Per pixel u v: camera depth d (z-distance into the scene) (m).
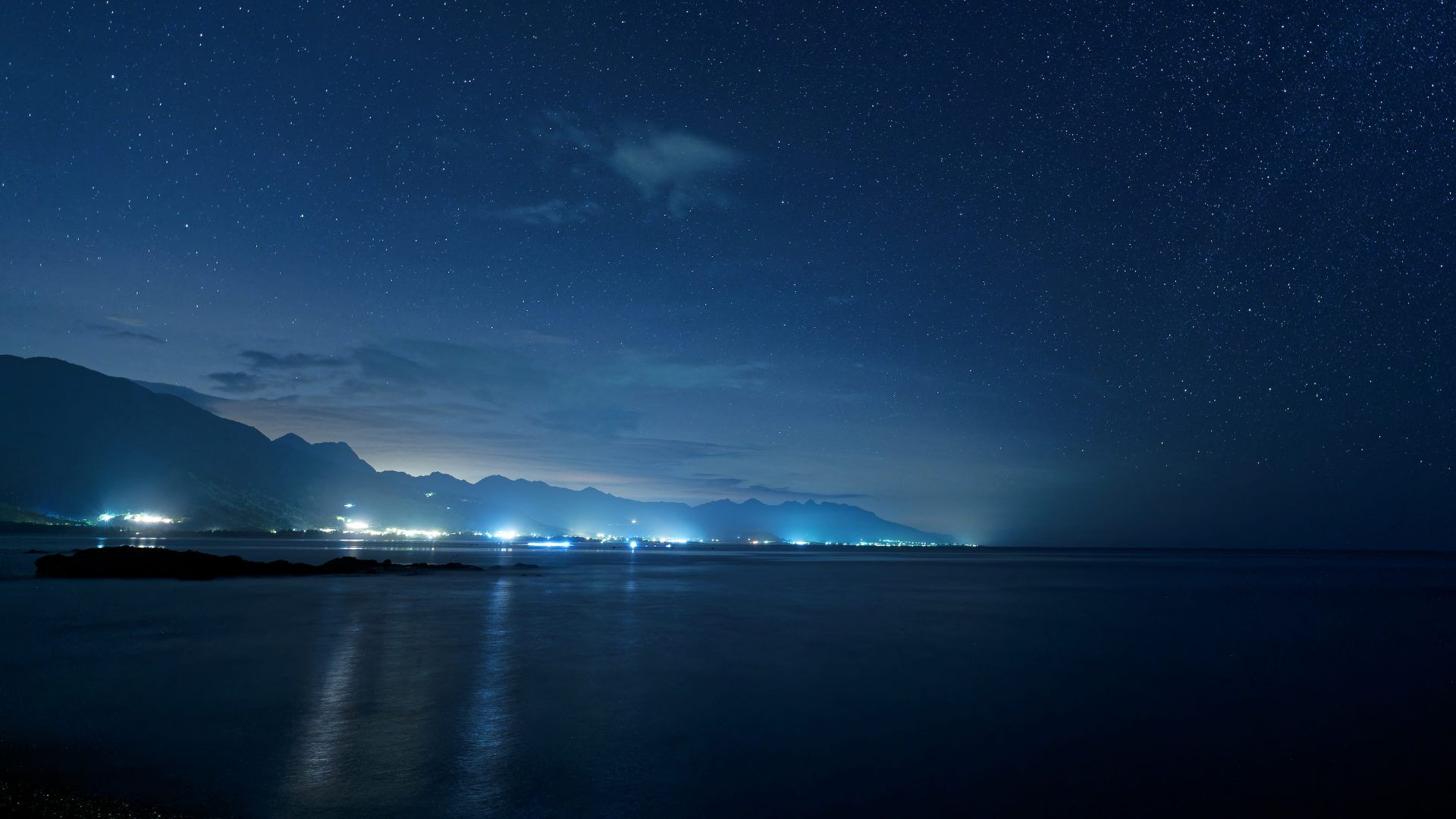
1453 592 45.19
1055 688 14.24
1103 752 10.17
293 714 11.17
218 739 9.81
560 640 19.34
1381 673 16.77
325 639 18.78
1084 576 64.44
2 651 16.34
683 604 30.72
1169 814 8.09
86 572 40.62
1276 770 9.63
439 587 38.06
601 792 8.22
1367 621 27.59
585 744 9.95
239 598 29.56
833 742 10.30
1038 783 8.90
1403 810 8.38
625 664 15.89
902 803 8.15
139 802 7.53
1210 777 9.27
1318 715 12.66
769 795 8.26
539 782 8.48
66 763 8.67
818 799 8.21
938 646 19.31
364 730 10.41
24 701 11.75
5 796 7.45
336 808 7.55
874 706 12.43
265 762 8.90
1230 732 11.42
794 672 15.30
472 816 7.46
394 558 86.69
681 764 9.23
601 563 79.25
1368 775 9.51
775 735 10.60
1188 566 95.62
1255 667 17.20
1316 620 27.92
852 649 18.53
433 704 11.91
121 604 26.41
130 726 10.36
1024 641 20.67
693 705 12.22
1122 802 8.37
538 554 115.69
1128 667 16.75
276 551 103.06
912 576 58.94
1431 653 19.83
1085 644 20.33
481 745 9.80
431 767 8.85
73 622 21.41
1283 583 54.53
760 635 20.97
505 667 15.38
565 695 12.76
